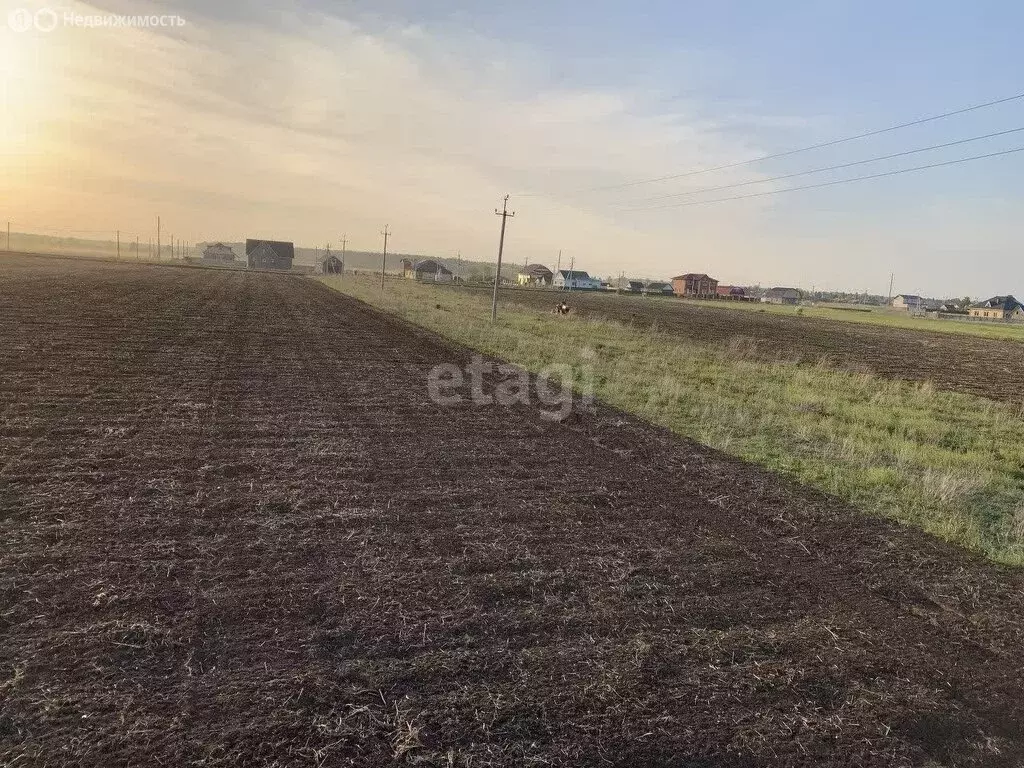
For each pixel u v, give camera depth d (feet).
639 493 23.97
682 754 10.77
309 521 19.29
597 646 13.73
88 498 20.17
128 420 30.14
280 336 65.87
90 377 39.68
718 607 15.79
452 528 19.52
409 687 12.00
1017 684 13.42
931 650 14.52
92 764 9.70
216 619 13.78
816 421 40.86
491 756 10.43
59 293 98.94
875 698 12.65
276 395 37.81
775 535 20.70
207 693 11.46
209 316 80.79
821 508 23.47
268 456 25.73
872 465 30.19
